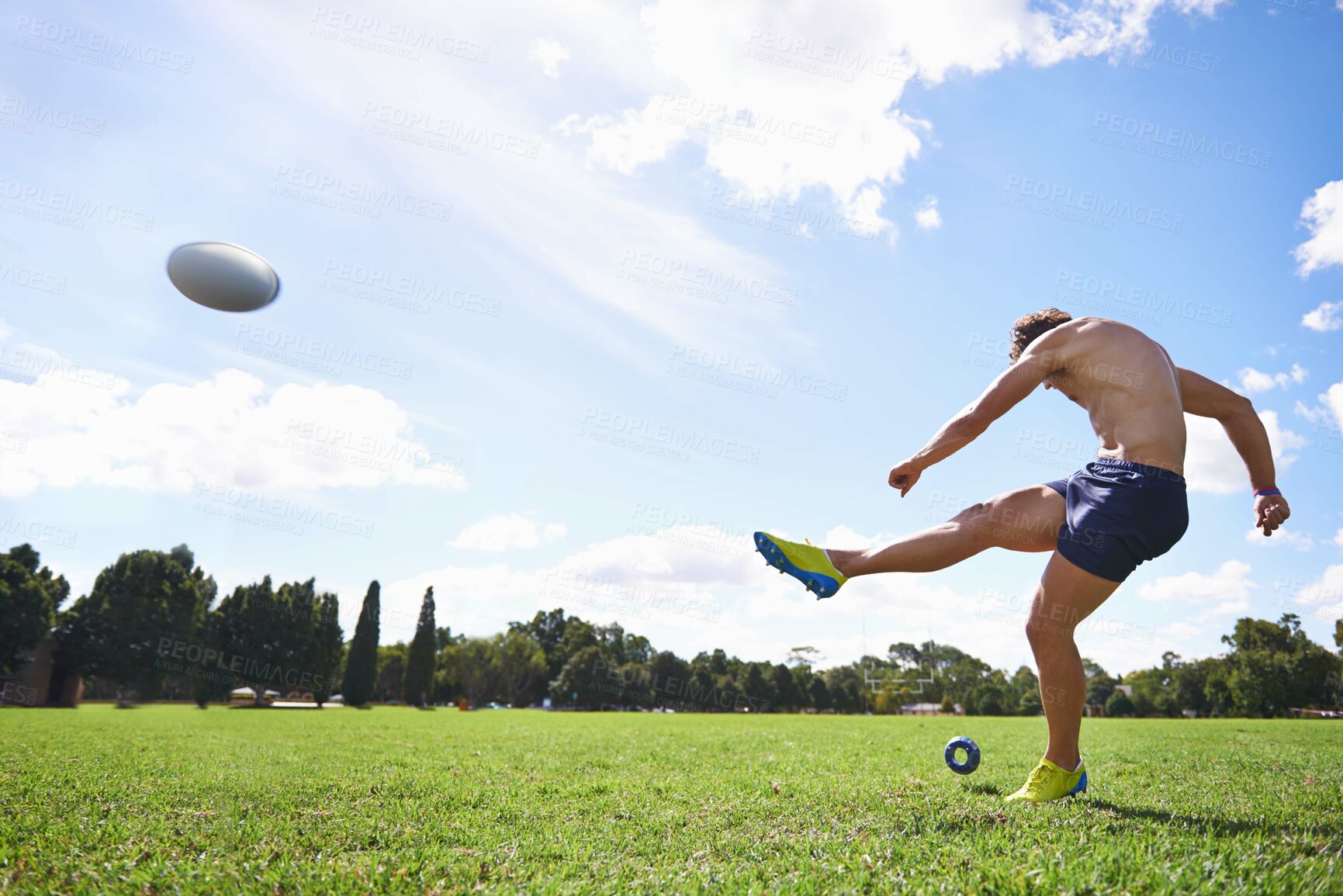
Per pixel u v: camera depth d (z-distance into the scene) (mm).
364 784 4445
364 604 54875
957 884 2164
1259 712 39438
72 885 2287
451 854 2658
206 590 46000
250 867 2428
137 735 9359
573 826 3250
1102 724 16828
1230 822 2982
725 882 2307
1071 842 2559
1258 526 3779
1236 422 3834
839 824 3152
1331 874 2137
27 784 4238
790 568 3842
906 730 12789
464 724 15742
